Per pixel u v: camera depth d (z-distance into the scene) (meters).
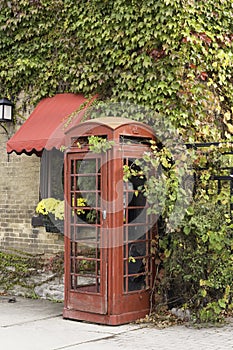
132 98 10.25
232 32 11.03
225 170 9.71
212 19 10.64
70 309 9.42
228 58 10.78
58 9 11.30
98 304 9.02
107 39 10.57
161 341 8.09
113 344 7.98
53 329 8.84
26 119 11.83
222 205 9.12
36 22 11.63
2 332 8.72
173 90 9.92
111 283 8.91
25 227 11.85
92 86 10.79
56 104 11.15
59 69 11.28
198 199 9.41
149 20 10.09
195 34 10.16
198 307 9.02
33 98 11.70
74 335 8.48
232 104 11.02
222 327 8.87
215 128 10.44
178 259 9.10
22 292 11.63
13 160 12.09
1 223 12.21
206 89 10.41
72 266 9.41
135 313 9.17
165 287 9.46
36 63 11.61
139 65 10.20
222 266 8.87
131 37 10.31
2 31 12.05
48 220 10.97
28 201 11.84
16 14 11.83
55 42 11.36
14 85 12.00
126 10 10.33
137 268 9.27
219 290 9.02
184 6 9.98
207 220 8.82
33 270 11.51
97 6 10.74
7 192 12.16
